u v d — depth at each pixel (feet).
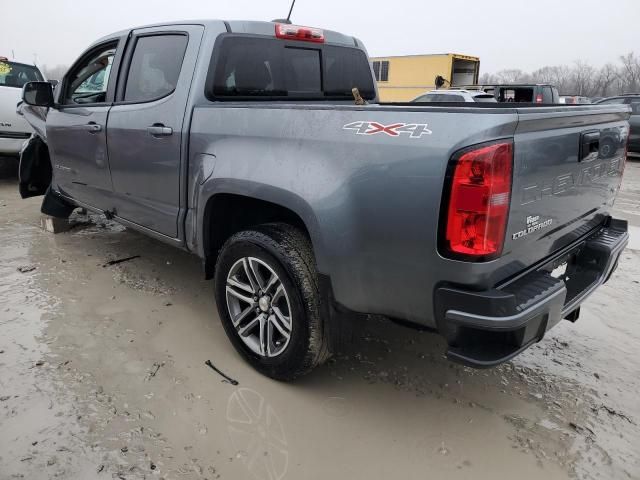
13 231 16.85
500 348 6.53
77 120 13.01
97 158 12.46
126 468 6.82
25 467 6.73
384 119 6.75
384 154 6.63
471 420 8.10
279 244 8.03
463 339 6.57
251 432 7.62
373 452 7.35
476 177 5.94
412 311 6.95
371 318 11.31
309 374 9.16
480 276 6.21
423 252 6.47
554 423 8.06
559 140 6.95
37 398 8.11
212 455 7.14
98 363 9.17
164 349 9.75
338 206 7.08
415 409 8.33
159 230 11.02
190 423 7.74
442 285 6.47
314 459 7.16
